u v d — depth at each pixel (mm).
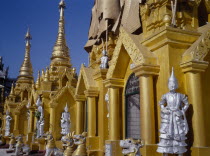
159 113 10391
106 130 15508
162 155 9836
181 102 9156
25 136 34531
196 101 9562
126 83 13758
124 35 12383
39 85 31234
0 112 52062
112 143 13172
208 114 10172
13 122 40469
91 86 16734
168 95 9133
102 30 17688
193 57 9781
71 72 28031
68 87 25797
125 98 13766
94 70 18141
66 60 32156
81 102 19734
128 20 15133
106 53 16516
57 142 24031
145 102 10539
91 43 20938
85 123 19484
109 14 17203
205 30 10648
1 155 24328
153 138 10336
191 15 11438
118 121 13609
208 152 9242
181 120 8898
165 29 10102
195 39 10562
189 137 9586
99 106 16312
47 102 26484
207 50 10117
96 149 15898
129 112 13484
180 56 10297
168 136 8688
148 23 11820
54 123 24812
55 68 31000
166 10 11094
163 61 10391
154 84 10844
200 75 9859
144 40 11297
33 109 30828
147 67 10562
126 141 9242
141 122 10633
